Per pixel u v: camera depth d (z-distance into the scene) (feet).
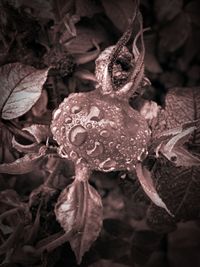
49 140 0.42
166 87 0.63
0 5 0.46
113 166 0.39
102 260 0.56
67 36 0.49
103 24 0.55
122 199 0.59
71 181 0.47
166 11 0.61
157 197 0.39
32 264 0.44
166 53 0.64
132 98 0.46
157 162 0.46
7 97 0.42
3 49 0.46
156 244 0.57
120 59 0.42
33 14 0.47
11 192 0.46
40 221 0.46
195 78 0.65
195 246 0.62
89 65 0.52
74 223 0.40
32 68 0.42
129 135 0.38
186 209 0.47
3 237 0.44
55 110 0.41
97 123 0.37
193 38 0.63
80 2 0.51
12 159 0.46
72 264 0.50
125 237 0.57
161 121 0.46
